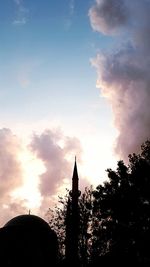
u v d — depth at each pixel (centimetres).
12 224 3525
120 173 3328
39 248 3256
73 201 3838
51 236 3444
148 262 2836
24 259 3158
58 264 3412
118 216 3098
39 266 3194
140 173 3178
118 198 3161
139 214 3023
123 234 3002
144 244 2878
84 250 3506
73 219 3678
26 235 3262
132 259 2905
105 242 3222
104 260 3105
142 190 3109
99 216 3312
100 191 3375
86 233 3597
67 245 3572
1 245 3169
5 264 3108
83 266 3372
